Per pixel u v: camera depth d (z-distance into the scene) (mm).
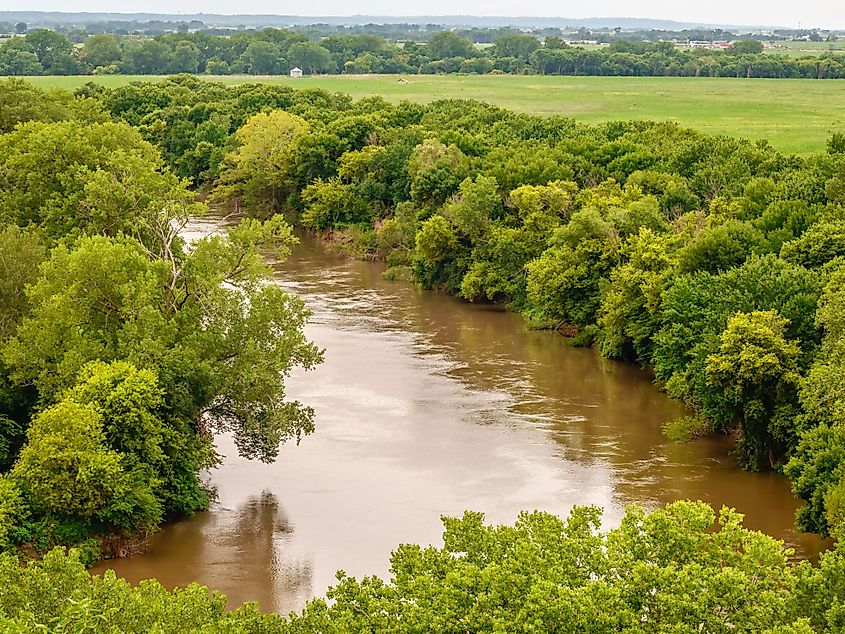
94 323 61406
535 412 74625
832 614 31797
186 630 31281
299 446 67438
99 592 32594
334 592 34375
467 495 59812
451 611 31250
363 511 57719
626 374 84125
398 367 84438
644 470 64062
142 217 70875
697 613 30234
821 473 54031
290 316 63281
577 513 36562
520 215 106688
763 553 33500
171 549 53688
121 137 90625
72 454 50938
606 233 91188
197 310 62562
